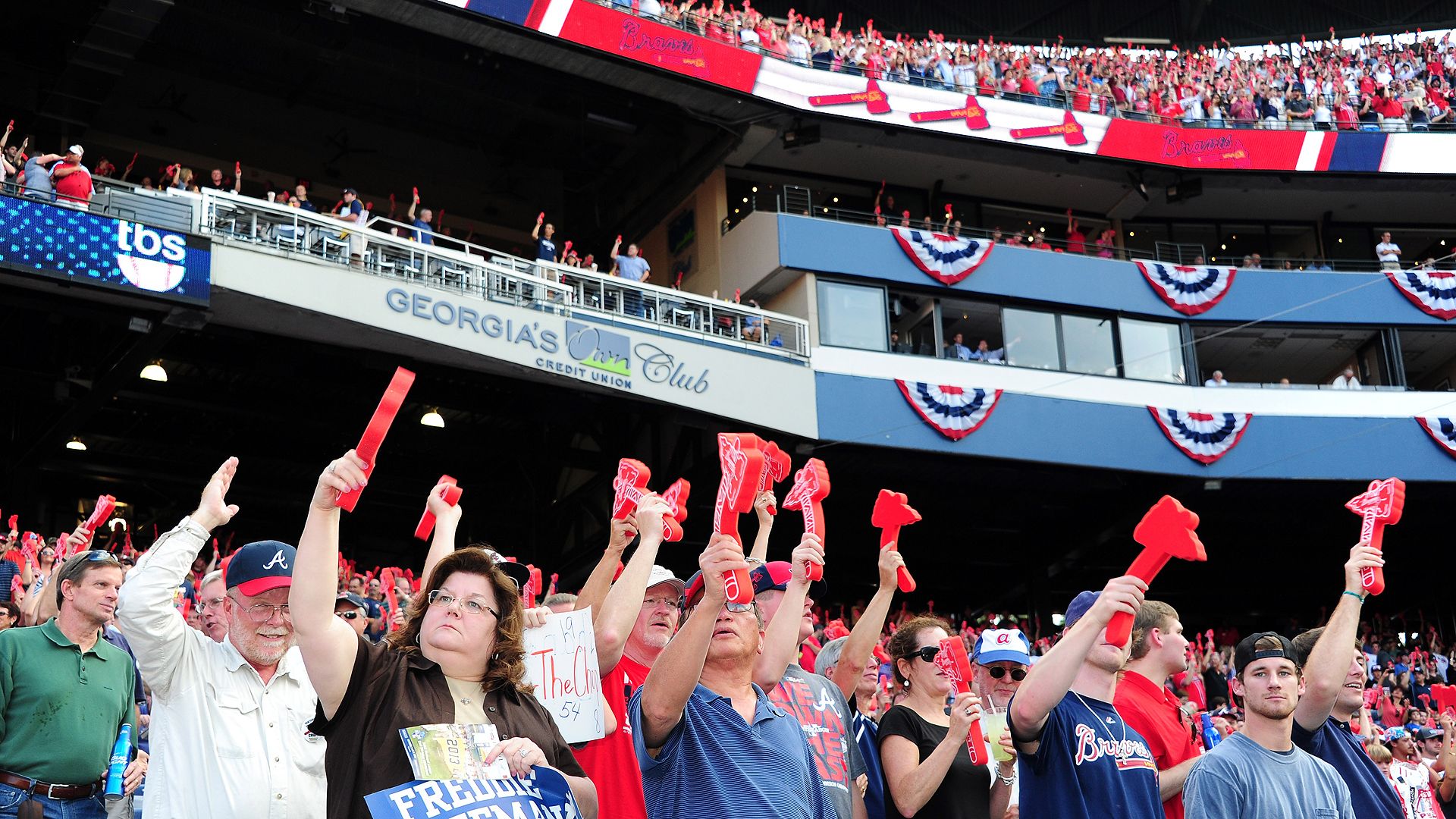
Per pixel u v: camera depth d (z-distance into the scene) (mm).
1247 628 32688
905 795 5500
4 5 21984
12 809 5371
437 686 3912
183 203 17562
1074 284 26250
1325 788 5723
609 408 22406
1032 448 24547
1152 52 32750
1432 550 30703
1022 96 27234
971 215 29109
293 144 26641
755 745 4801
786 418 22656
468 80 25406
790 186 27422
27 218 16219
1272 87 29953
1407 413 26547
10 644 5543
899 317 25141
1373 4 35156
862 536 28531
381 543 28188
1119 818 5266
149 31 21531
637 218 28109
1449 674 25125
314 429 24297
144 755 6141
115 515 25156
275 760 4801
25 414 22047
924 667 5957
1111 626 4570
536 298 20516
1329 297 27328
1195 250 30266
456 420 25406
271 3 22672
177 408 23250
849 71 25641
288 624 4867
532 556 26172
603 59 22938
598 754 5480
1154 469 25281
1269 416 26078
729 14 26312
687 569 27391
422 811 3535
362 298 18594
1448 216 30500
